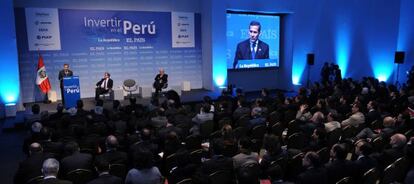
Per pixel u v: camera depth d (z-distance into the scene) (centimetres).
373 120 762
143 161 393
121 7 1407
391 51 1564
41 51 1292
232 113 886
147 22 1460
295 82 1717
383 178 432
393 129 633
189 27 1548
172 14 1506
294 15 1662
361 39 1644
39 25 1280
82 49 1358
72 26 1333
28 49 1271
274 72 1764
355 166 442
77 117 780
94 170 478
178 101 1044
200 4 1562
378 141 575
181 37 1537
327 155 538
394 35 1549
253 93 1661
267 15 1648
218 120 821
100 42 1385
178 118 769
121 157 493
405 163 448
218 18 1501
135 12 1433
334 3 1694
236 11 1558
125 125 727
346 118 812
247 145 478
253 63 1641
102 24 1380
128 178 394
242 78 1680
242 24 1588
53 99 1289
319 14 1708
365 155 457
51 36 1302
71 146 488
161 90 1396
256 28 1625
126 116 790
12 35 1167
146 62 1478
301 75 1719
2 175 679
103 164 384
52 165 382
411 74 1408
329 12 1706
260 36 1642
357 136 653
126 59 1438
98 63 1391
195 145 629
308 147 540
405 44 1524
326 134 601
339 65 1722
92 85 1394
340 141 627
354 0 1647
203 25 1559
